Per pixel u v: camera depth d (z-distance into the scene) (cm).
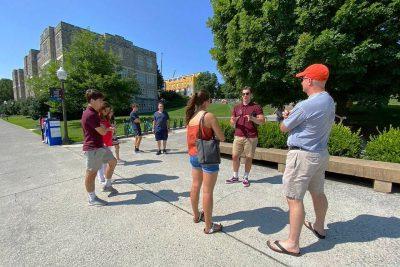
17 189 510
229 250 277
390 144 460
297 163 252
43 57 4678
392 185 438
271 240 288
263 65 963
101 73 2198
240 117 472
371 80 902
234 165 491
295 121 247
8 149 1043
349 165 447
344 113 1064
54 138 1108
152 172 594
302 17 856
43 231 333
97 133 398
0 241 312
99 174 517
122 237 311
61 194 467
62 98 1128
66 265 262
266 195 426
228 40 1054
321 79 250
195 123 305
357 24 806
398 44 823
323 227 290
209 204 302
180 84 9600
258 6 1012
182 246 288
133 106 869
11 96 9544
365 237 290
